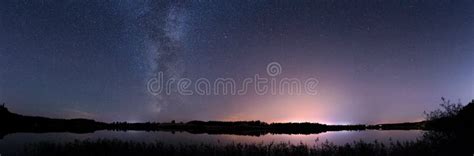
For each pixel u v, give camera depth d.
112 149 20.00
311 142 27.75
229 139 33.88
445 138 19.55
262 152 18.50
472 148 16.64
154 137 38.06
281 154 18.12
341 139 31.08
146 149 19.84
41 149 20.83
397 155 16.55
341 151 17.62
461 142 18.11
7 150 21.94
